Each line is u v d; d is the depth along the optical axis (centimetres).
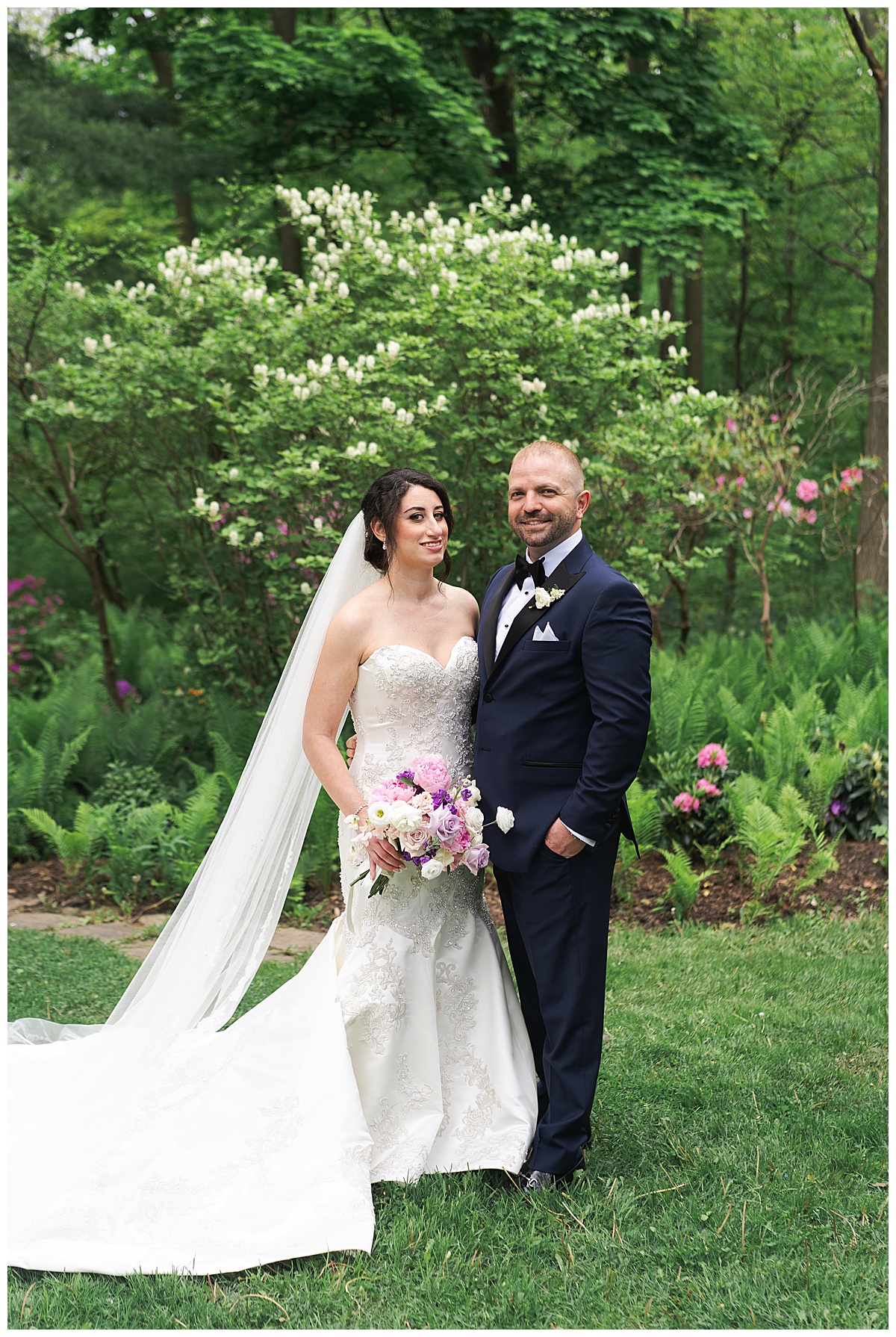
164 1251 269
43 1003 426
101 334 809
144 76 1352
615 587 287
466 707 321
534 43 1033
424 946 307
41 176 998
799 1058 369
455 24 1126
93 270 1011
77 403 762
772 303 1703
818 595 1357
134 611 1000
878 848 598
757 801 541
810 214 1545
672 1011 411
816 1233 272
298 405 606
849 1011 409
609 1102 341
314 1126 290
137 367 667
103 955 483
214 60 1023
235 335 659
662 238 1044
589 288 762
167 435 738
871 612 1030
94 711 737
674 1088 348
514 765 296
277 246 1230
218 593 718
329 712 312
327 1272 259
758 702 731
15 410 796
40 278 766
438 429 636
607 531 669
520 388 611
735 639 985
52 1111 325
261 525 679
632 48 1113
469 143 1070
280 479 630
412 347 636
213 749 718
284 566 651
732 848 596
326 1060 297
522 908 298
